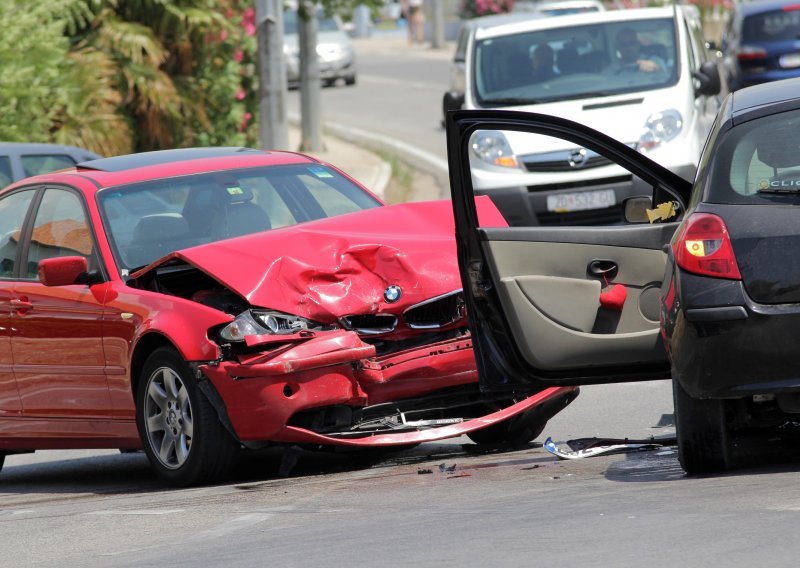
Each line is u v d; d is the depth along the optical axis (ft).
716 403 57.16
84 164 85.66
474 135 133.90
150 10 180.65
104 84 167.32
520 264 64.59
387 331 70.49
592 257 64.85
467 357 70.28
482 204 75.10
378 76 411.75
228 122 194.59
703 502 51.67
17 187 85.30
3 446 83.97
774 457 61.87
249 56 204.03
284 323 68.18
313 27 235.40
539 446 74.69
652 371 65.41
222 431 69.00
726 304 55.57
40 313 78.48
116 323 73.72
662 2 326.85
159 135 184.55
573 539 47.21
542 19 143.54
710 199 57.47
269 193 80.74
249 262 69.46
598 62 138.72
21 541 60.13
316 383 67.10
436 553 47.06
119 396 74.43
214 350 67.77
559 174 129.80
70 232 79.05
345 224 74.59
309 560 48.06
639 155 67.31
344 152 236.63
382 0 215.31
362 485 65.21
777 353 55.06
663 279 61.31
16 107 152.35
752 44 221.46
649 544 45.44
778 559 42.22
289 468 72.02
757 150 57.62
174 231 77.71
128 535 58.13
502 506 55.16
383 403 69.82
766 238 55.67
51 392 78.79
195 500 65.51
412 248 71.20
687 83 134.82
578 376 65.36
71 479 86.22
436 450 77.66
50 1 157.38
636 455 66.49
